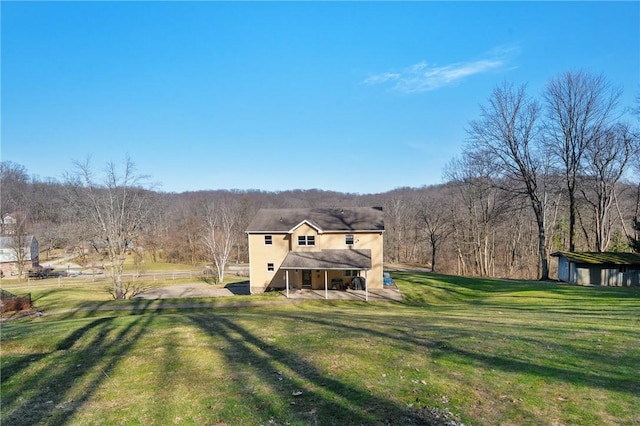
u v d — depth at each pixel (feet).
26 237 182.80
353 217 103.40
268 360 28.60
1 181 261.03
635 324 39.60
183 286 122.62
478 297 81.46
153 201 170.09
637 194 122.01
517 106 114.73
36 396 23.45
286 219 106.01
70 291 103.09
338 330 38.40
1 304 71.46
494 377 23.81
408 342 32.27
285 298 83.15
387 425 18.12
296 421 18.76
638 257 99.09
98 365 29.07
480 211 168.25
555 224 151.84
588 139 102.58
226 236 162.81
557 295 71.05
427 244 208.13
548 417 18.61
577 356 27.58
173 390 23.48
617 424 17.85
